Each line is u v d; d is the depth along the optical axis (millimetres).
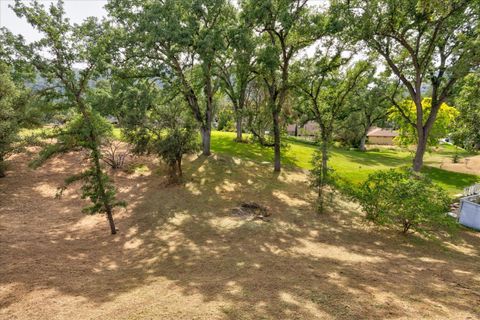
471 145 25531
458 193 21453
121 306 6273
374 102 25703
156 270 9016
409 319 5605
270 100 23406
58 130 12461
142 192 18750
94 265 9570
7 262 9141
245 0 20609
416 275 8438
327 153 17156
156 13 18172
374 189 13570
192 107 24438
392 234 13359
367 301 6363
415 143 34188
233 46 20156
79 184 19828
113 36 17594
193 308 6055
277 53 20219
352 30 18969
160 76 21000
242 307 6047
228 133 43938
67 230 13391
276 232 13062
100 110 18391
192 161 25312
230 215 15336
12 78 18500
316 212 16203
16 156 23875
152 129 20422
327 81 21797
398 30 19547
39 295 6910
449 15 16750
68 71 11195
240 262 9438
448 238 13281
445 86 20828
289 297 6531
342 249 11242
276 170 24688
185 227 13633
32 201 16922
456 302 6480
